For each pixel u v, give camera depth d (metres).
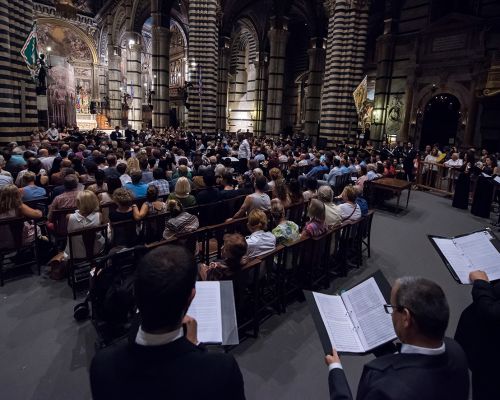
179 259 1.31
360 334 2.21
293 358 3.84
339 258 6.07
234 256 3.63
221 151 13.90
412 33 21.25
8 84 11.87
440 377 1.44
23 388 3.27
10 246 5.03
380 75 22.69
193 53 20.25
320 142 18.95
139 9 32.72
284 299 4.66
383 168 11.41
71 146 12.23
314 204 4.87
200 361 1.24
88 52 38.38
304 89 36.69
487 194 9.87
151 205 5.60
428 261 6.72
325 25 26.88
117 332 3.71
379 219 9.59
